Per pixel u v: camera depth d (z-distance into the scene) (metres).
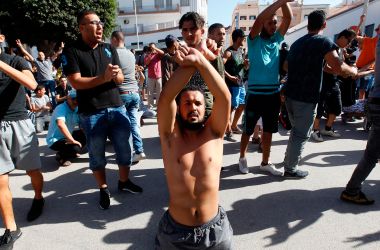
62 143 4.50
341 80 6.14
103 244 2.69
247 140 3.97
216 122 1.91
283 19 3.63
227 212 3.09
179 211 1.91
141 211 3.21
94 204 3.38
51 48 22.77
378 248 2.52
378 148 2.88
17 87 2.80
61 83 7.36
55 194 3.65
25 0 20.52
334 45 3.23
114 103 3.20
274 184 3.69
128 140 3.38
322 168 4.16
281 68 4.47
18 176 4.24
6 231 2.71
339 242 2.61
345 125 6.42
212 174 1.90
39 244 2.71
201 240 1.89
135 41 42.47
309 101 3.44
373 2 11.98
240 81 5.36
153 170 4.28
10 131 2.79
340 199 3.29
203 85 2.46
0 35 2.71
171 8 46.91
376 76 2.87
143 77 9.35
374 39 5.25
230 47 5.21
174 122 1.90
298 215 3.02
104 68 3.11
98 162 3.19
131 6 47.22
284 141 5.45
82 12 2.99
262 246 2.58
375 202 3.22
